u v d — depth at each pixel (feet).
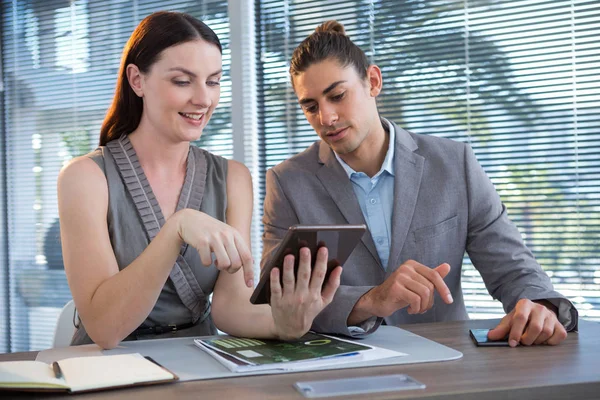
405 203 5.58
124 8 10.51
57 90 10.89
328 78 5.17
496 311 8.41
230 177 5.28
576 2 8.16
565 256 8.21
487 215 5.62
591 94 8.06
